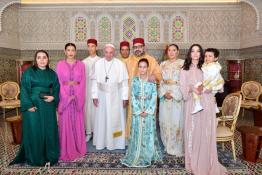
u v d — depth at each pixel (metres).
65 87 3.57
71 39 7.02
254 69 6.32
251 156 3.34
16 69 6.94
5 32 6.43
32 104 3.20
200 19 6.96
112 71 3.88
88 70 4.56
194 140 2.93
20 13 6.99
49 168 3.14
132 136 3.33
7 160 3.46
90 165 3.24
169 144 3.64
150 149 3.29
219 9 6.93
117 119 3.88
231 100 3.46
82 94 3.68
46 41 7.06
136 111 3.27
